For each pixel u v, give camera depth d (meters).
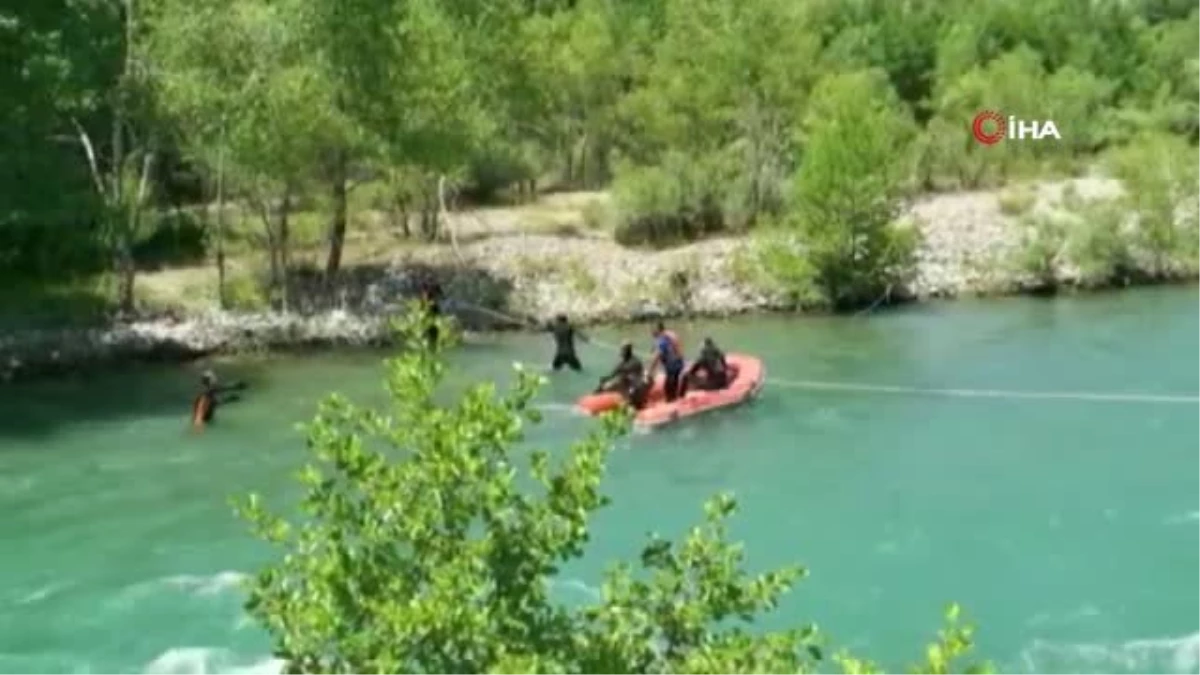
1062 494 41.09
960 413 50.41
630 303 67.50
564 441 45.72
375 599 12.86
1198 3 156.12
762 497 41.03
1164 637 31.12
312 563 13.24
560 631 13.45
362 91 65.12
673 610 13.98
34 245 67.31
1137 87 130.12
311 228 70.88
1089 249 74.81
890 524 38.62
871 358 59.34
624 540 37.41
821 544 37.09
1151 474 43.00
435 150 67.44
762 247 71.00
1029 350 60.56
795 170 80.69
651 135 88.00
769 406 51.34
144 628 31.81
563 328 56.06
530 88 87.00
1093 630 31.58
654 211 78.06
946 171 96.81
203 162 64.31
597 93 96.81
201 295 64.94
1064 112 109.25
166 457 45.66
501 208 87.62
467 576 12.85
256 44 63.62
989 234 79.25
